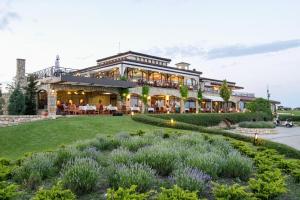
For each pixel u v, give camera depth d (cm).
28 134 1858
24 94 3164
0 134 1877
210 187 690
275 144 1495
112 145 1288
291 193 669
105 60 4416
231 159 831
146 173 672
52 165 837
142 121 2386
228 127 3631
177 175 670
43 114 2853
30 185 688
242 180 790
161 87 4009
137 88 3659
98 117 2514
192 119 3225
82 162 746
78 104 3441
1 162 941
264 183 621
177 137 1469
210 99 4900
